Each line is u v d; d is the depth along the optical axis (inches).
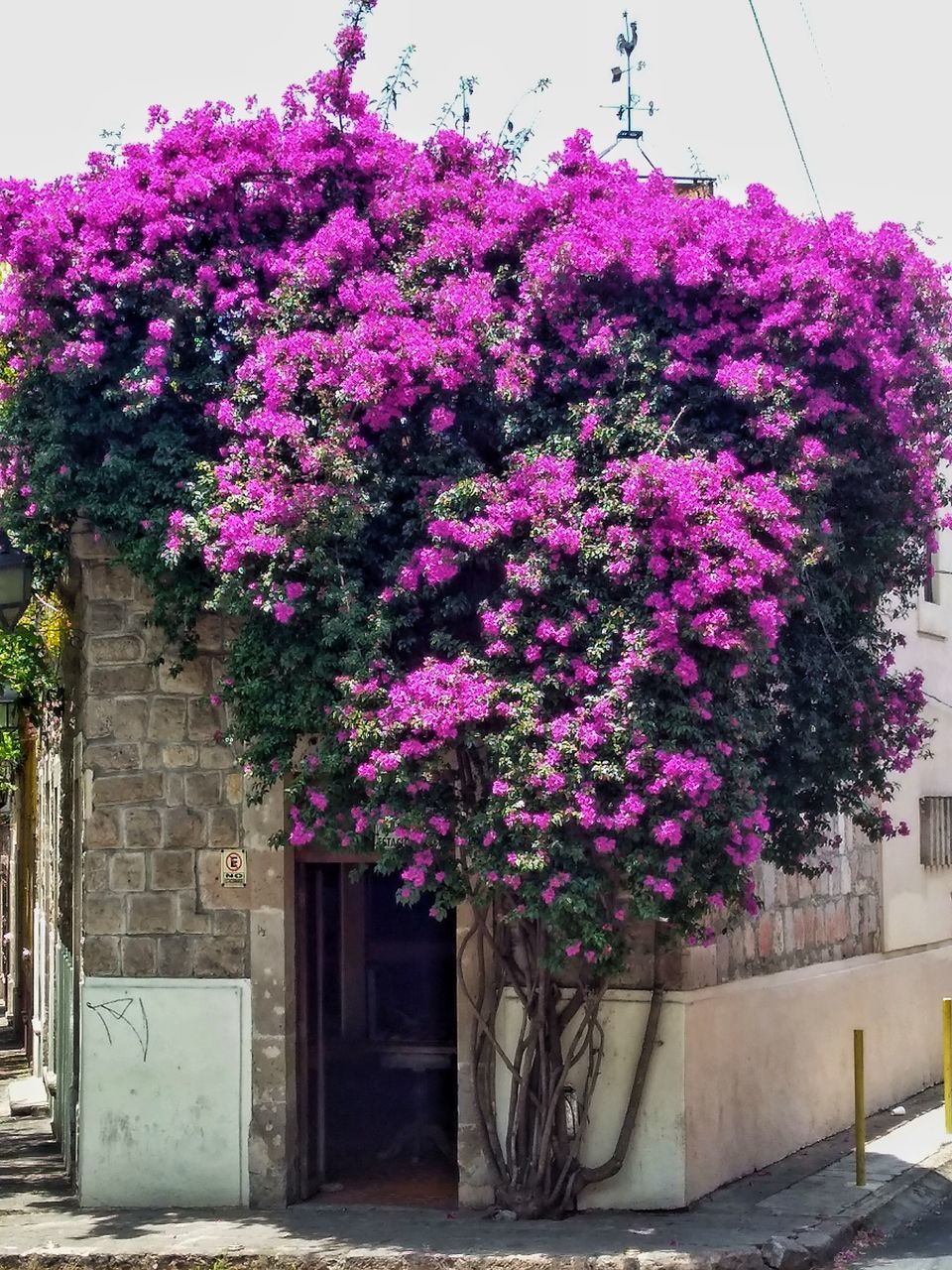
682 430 386.9
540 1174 422.6
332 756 381.7
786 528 367.2
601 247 388.2
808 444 384.2
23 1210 443.8
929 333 416.2
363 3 417.7
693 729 361.1
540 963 401.4
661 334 395.2
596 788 361.1
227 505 382.0
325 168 417.1
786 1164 505.7
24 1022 991.6
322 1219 419.5
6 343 416.8
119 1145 442.0
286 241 415.8
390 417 383.2
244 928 442.9
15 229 402.3
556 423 389.1
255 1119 438.3
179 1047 442.0
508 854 360.2
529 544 371.2
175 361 403.5
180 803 446.9
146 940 445.7
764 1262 382.0
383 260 411.5
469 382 390.6
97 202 403.2
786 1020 526.3
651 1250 378.9
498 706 362.0
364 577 389.7
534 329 393.7
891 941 637.3
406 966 521.0
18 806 1069.8
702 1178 448.5
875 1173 488.1
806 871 480.4
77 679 489.4
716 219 399.5
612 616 363.6
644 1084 433.7
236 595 385.7
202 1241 392.8
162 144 414.3
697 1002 450.6
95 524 421.4
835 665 425.4
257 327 403.2
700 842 370.0
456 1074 473.7
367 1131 501.4
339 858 446.9
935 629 708.0
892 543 420.8
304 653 390.0
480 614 376.8
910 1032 660.1
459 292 388.8
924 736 467.2
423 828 368.8
